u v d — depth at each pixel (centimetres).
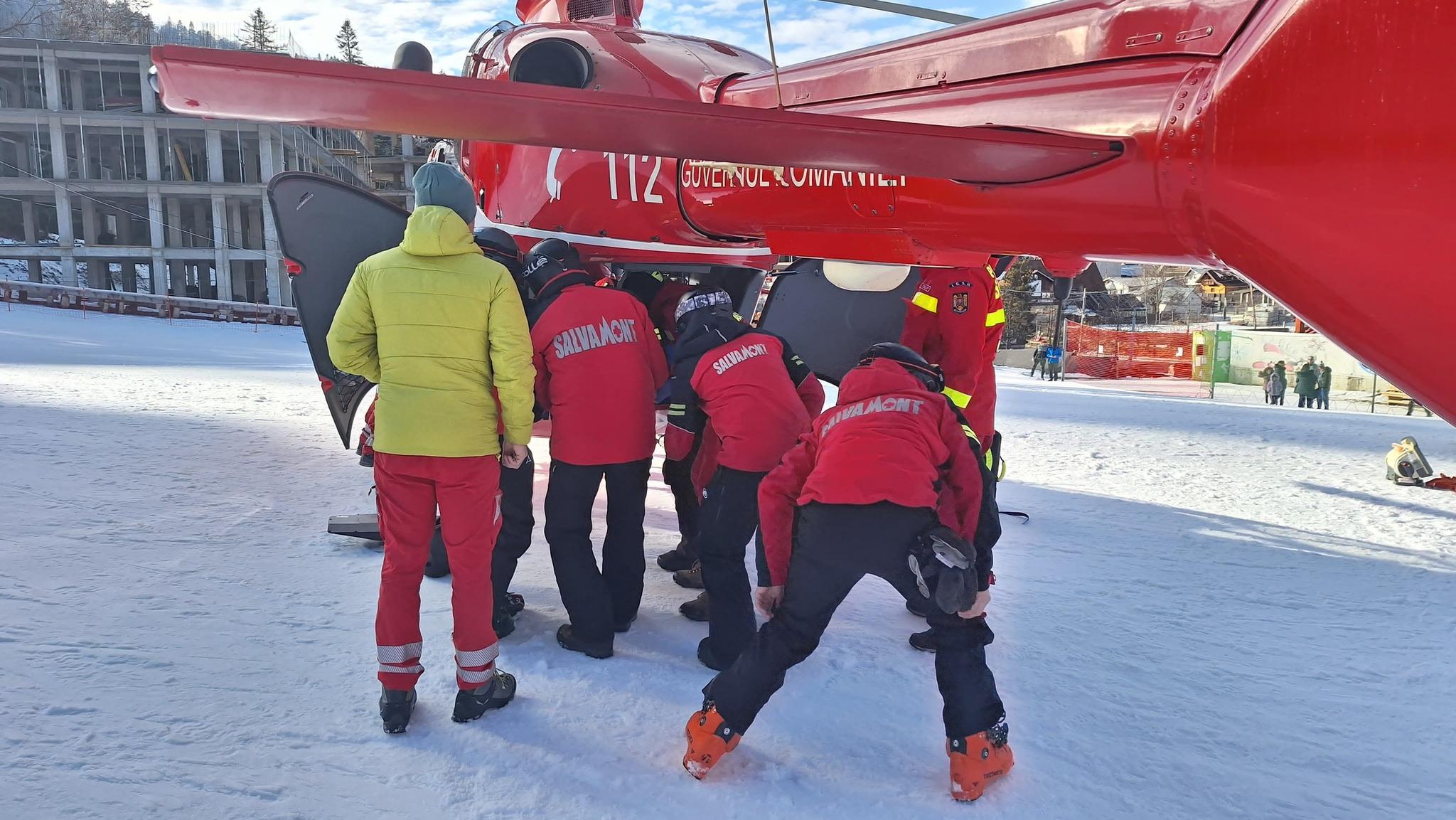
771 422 287
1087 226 249
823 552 221
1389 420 1347
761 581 259
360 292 251
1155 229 231
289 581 340
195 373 1250
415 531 243
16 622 277
